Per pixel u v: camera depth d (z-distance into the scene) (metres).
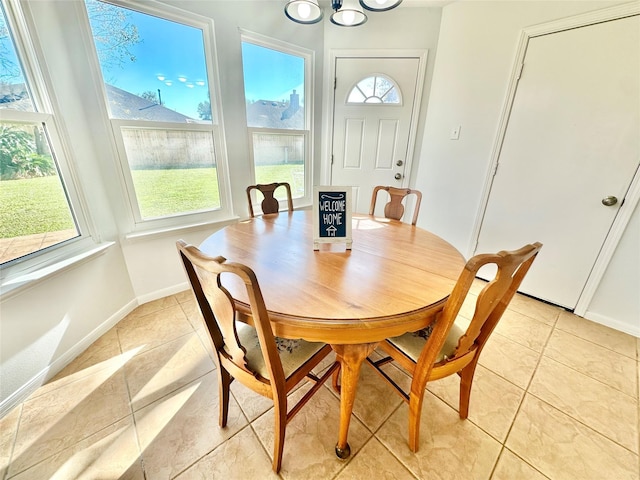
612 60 1.61
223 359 1.00
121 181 1.79
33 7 1.28
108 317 1.74
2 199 1.21
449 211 2.63
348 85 2.71
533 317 1.95
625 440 1.12
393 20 2.46
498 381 1.40
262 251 1.23
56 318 1.40
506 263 0.72
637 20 1.50
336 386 1.33
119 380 1.36
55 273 1.35
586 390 1.35
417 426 1.02
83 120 1.56
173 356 1.52
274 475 0.99
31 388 1.28
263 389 0.91
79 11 1.48
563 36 1.75
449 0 2.22
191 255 0.72
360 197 3.08
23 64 1.28
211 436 1.11
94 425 1.14
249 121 2.42
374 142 2.86
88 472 0.99
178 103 1.96
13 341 1.21
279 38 2.32
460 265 1.13
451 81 2.39
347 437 1.11
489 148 2.24
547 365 1.51
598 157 1.75
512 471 1.01
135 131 1.80
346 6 1.45
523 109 2.01
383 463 1.03
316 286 0.94
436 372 0.95
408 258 1.19
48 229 1.42
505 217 2.26
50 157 1.41
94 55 1.57
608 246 1.78
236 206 2.43
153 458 1.03
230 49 2.07
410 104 2.69
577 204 1.88
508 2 1.94
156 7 1.69
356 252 1.25
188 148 2.06
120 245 1.84
